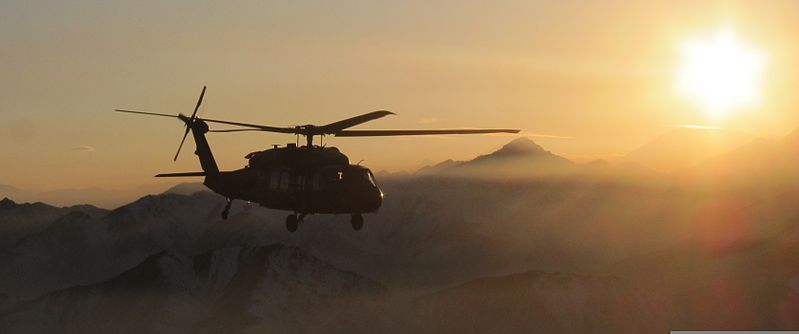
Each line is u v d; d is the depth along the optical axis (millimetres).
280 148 54250
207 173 57094
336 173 51406
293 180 51656
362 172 51875
